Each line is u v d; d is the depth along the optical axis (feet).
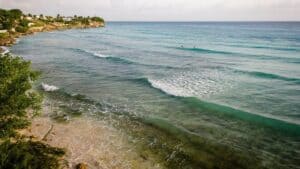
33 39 202.80
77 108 56.54
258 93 67.46
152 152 38.68
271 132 46.09
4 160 27.50
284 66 102.68
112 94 67.51
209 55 135.85
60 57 122.42
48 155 35.17
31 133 41.96
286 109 56.49
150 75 88.79
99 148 39.11
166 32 358.02
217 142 42.32
